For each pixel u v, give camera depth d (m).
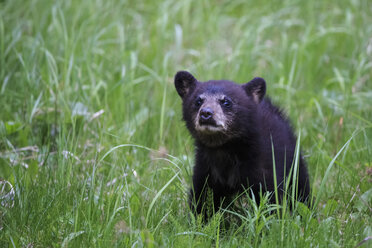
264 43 16.61
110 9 17.62
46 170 10.24
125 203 8.64
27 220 8.28
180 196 9.46
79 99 12.57
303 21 17.75
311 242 7.77
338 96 14.02
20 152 11.28
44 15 16.25
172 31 17.28
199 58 15.67
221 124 8.73
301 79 15.13
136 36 16.64
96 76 13.95
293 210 8.45
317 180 10.52
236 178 9.15
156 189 9.61
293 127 10.60
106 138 11.52
